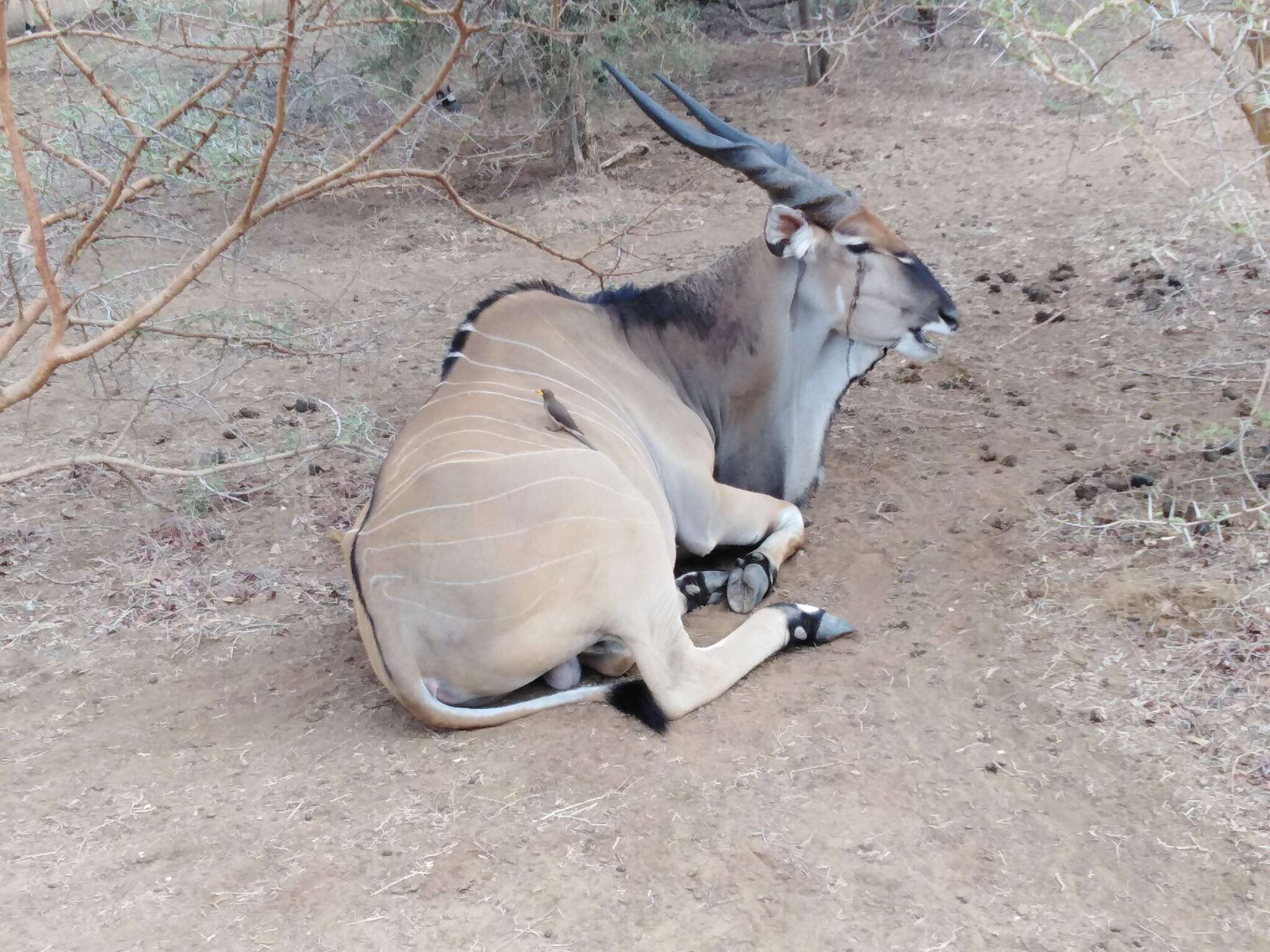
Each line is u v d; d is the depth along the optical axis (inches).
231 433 181.5
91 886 101.0
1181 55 304.7
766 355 146.9
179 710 123.3
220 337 159.9
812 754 112.0
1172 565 133.8
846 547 146.5
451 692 114.7
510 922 96.0
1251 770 107.1
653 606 116.0
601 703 119.1
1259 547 133.6
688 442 141.2
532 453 116.0
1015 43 136.6
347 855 102.8
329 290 242.7
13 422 186.9
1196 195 196.9
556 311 137.3
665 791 107.9
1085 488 150.0
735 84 389.7
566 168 307.4
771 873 99.7
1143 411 168.7
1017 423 171.3
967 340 198.2
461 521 112.0
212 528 157.2
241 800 109.7
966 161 293.1
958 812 105.3
